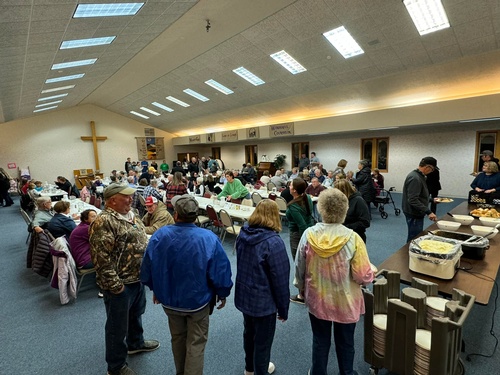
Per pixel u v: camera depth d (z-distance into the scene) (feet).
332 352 6.59
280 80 25.09
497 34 15.03
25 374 6.17
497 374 5.75
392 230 16.49
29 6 9.35
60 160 43.09
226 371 6.09
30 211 23.56
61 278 9.16
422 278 5.70
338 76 22.66
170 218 9.65
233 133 41.22
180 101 36.52
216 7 15.28
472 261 6.31
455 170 25.66
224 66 24.00
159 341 7.18
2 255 14.33
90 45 15.90
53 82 22.16
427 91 21.67
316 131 30.73
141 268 4.93
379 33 16.31
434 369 4.42
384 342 5.18
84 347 7.08
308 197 8.14
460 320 4.23
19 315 8.62
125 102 40.86
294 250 8.33
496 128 23.17
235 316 8.21
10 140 39.04
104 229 5.18
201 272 4.61
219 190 22.75
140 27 15.35
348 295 4.62
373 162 30.89
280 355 6.56
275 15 16.05
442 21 15.15
